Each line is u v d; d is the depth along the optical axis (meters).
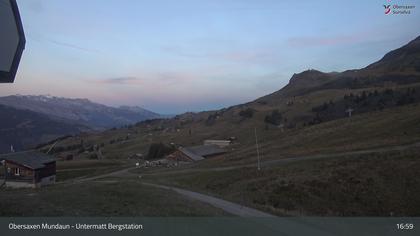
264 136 160.62
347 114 173.75
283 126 184.75
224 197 31.95
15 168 62.44
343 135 84.31
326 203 36.72
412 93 175.75
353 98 198.00
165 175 78.88
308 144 85.50
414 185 38.09
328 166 51.19
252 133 188.12
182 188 40.09
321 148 75.50
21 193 23.89
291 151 81.12
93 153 183.38
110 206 19.45
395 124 80.19
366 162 48.12
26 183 61.84
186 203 24.31
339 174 43.44
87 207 18.53
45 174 65.44
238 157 89.50
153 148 155.75
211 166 83.75
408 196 36.00
